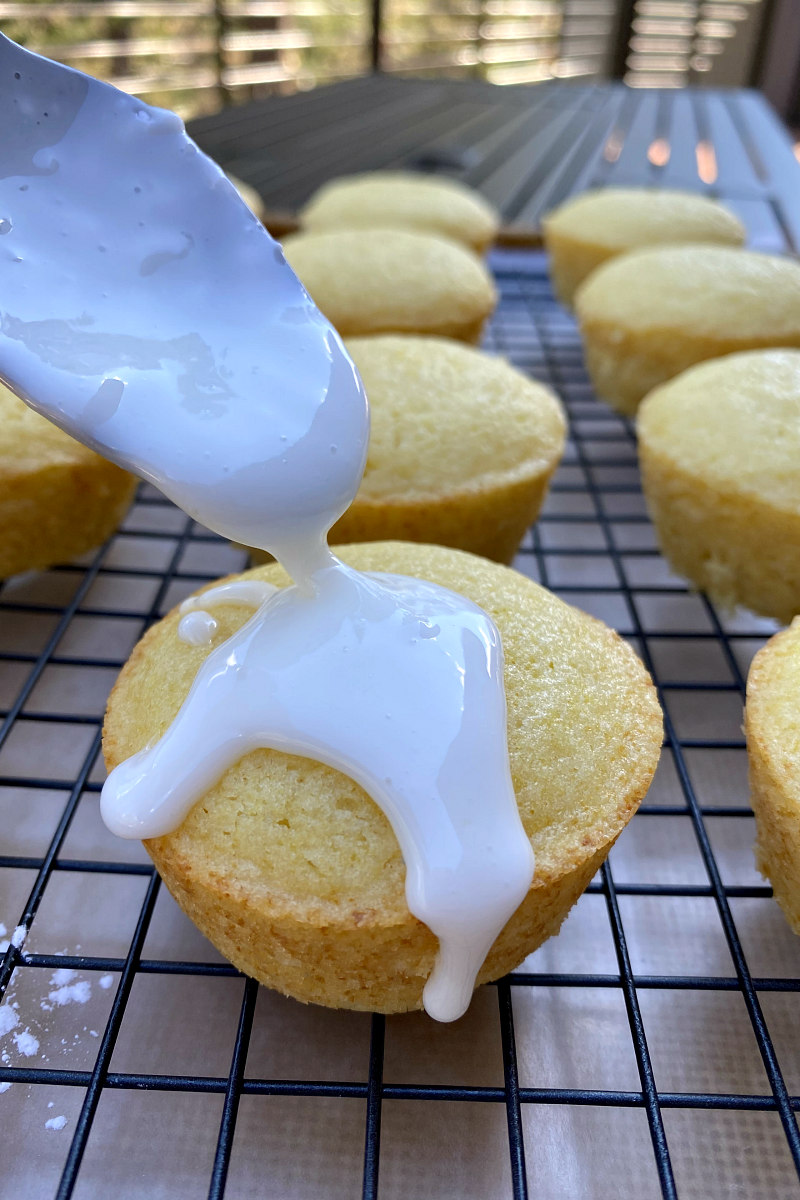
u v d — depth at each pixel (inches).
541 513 11.1
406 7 27.5
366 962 5.7
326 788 5.6
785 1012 6.6
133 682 6.7
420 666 5.6
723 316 11.1
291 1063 6.2
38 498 8.7
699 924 7.1
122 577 10.0
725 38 28.7
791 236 15.5
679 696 8.9
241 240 5.3
